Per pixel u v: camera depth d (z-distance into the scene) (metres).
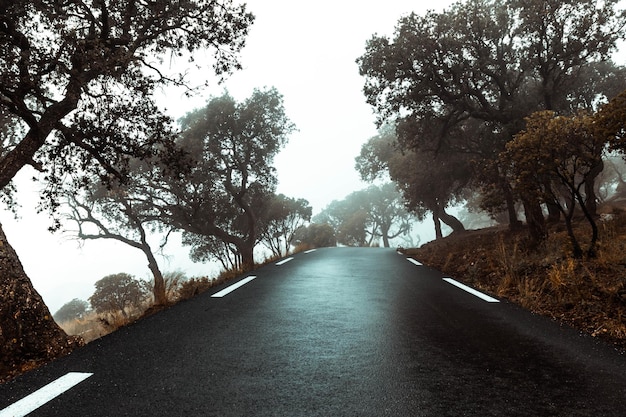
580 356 3.70
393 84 18.19
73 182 10.90
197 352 3.85
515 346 4.01
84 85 8.03
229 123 27.97
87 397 2.86
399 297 6.77
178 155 10.99
